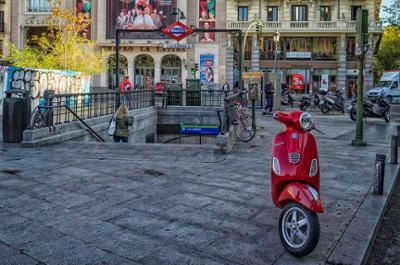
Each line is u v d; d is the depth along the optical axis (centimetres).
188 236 455
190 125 1884
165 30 1717
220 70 4369
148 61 4497
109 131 1261
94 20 4462
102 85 4419
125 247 425
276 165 430
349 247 426
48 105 1112
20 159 864
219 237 454
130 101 1669
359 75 1147
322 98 2548
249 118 1894
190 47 4366
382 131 1628
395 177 758
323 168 835
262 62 4372
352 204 585
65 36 3059
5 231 465
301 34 4266
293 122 422
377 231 511
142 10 4366
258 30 3266
